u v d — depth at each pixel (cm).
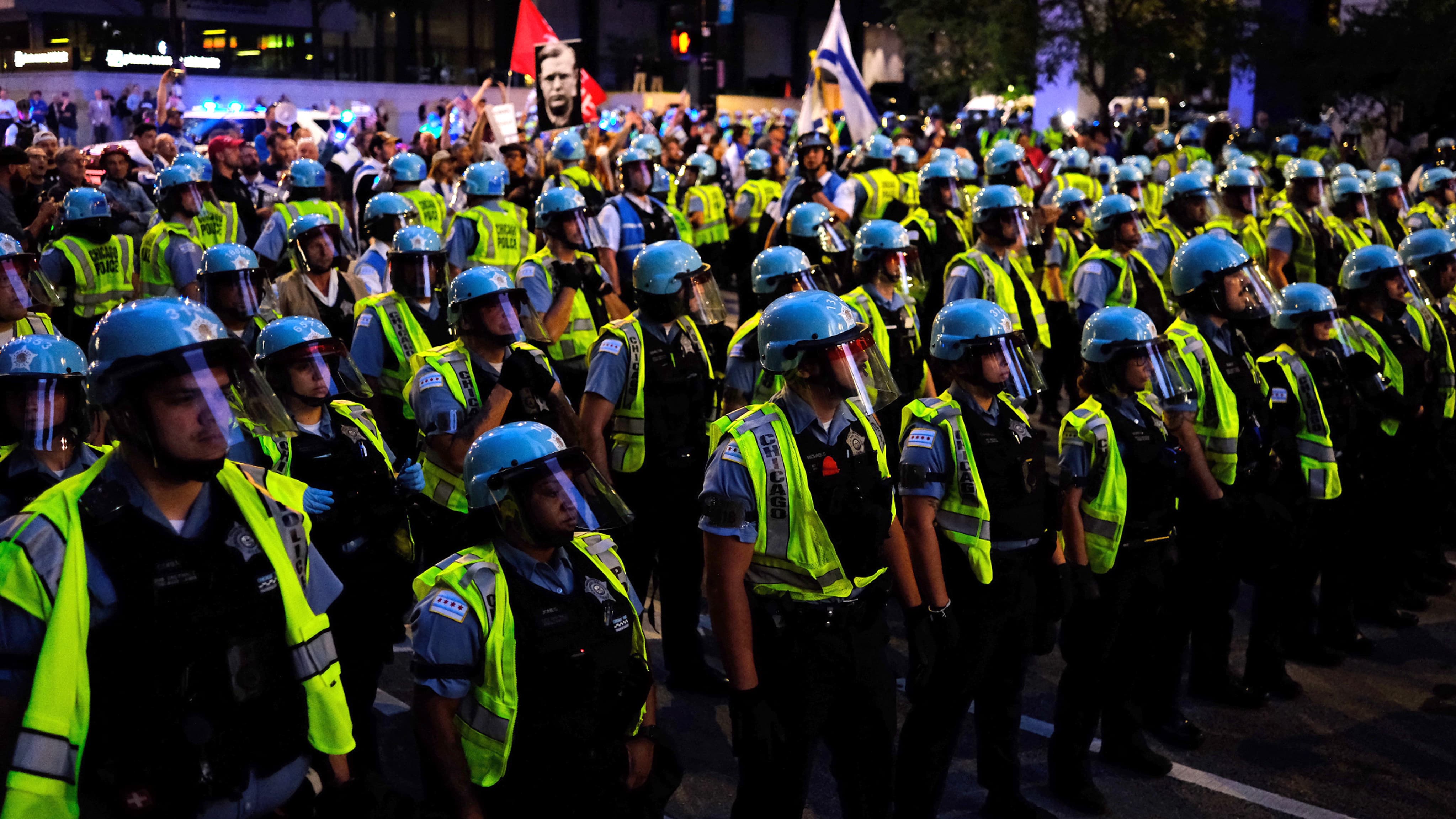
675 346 521
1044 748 518
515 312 468
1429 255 730
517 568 288
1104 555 443
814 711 346
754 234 1338
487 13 4347
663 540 539
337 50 4025
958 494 399
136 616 213
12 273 480
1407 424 653
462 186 1071
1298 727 541
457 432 455
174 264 809
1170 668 515
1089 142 1645
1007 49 2447
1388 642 645
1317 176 983
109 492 216
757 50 5034
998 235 759
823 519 339
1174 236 893
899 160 1190
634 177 874
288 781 238
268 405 237
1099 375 452
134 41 3575
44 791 204
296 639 233
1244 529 536
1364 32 2050
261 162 1675
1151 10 2325
